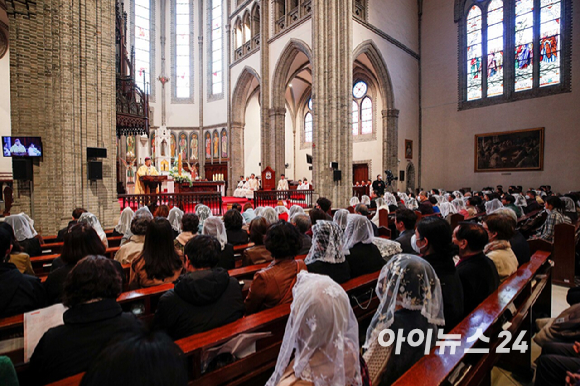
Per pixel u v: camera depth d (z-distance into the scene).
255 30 23.95
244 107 26.81
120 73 13.84
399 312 1.97
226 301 2.38
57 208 8.31
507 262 3.58
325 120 16.38
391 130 21.84
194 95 30.19
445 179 22.89
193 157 30.03
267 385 1.57
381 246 4.30
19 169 7.92
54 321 2.12
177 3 30.09
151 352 0.86
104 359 0.86
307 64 22.28
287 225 2.87
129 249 4.15
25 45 7.95
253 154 27.70
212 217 4.23
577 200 12.41
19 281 2.62
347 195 16.45
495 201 9.02
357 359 1.48
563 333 2.51
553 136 18.25
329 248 3.19
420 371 1.75
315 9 16.48
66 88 8.38
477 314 2.48
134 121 13.62
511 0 19.70
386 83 21.45
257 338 2.31
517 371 3.44
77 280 1.78
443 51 23.00
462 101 22.03
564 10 17.80
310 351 1.38
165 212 6.30
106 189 9.37
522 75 19.47
